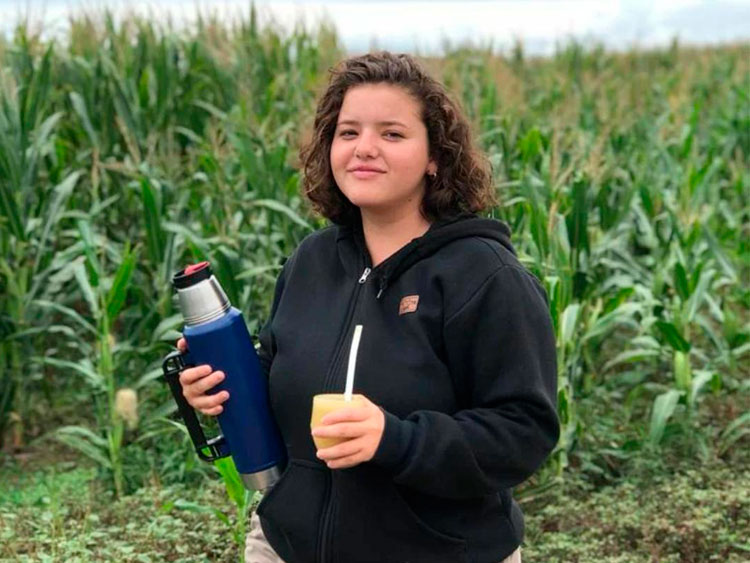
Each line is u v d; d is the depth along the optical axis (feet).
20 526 15.30
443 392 7.52
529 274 7.75
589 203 21.34
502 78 37.73
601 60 55.21
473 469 7.23
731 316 20.62
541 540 15.52
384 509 7.59
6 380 20.10
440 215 7.91
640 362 23.49
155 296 22.50
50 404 21.15
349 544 7.68
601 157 22.57
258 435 8.14
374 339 7.61
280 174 21.25
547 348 7.55
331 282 8.16
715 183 28.55
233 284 18.40
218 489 16.29
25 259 20.86
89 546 14.76
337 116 7.97
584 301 20.20
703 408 20.77
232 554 14.15
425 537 7.63
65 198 20.47
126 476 17.83
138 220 24.82
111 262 24.50
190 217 24.53
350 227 8.21
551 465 17.19
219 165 22.11
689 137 27.50
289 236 20.99
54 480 18.12
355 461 7.02
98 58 29.35
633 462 17.98
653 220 22.89
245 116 27.84
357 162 7.67
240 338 8.09
